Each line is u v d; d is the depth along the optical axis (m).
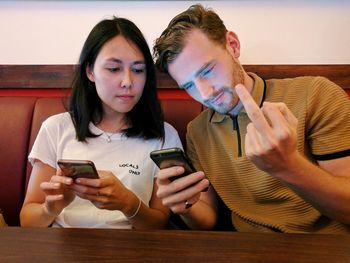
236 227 0.97
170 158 0.75
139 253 0.59
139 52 1.06
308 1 1.32
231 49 0.93
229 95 0.90
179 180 0.77
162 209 1.08
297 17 1.33
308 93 0.90
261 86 0.95
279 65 1.33
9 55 1.47
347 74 1.30
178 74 0.90
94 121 1.16
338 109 0.86
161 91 1.39
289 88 0.94
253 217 0.92
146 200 1.09
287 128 0.62
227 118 0.99
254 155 0.66
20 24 1.45
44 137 1.13
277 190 0.90
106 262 0.56
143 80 1.08
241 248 0.60
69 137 1.13
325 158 0.84
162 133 1.15
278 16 1.34
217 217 1.04
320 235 0.64
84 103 1.14
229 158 0.98
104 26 1.07
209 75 0.87
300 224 0.87
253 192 0.94
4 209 1.28
